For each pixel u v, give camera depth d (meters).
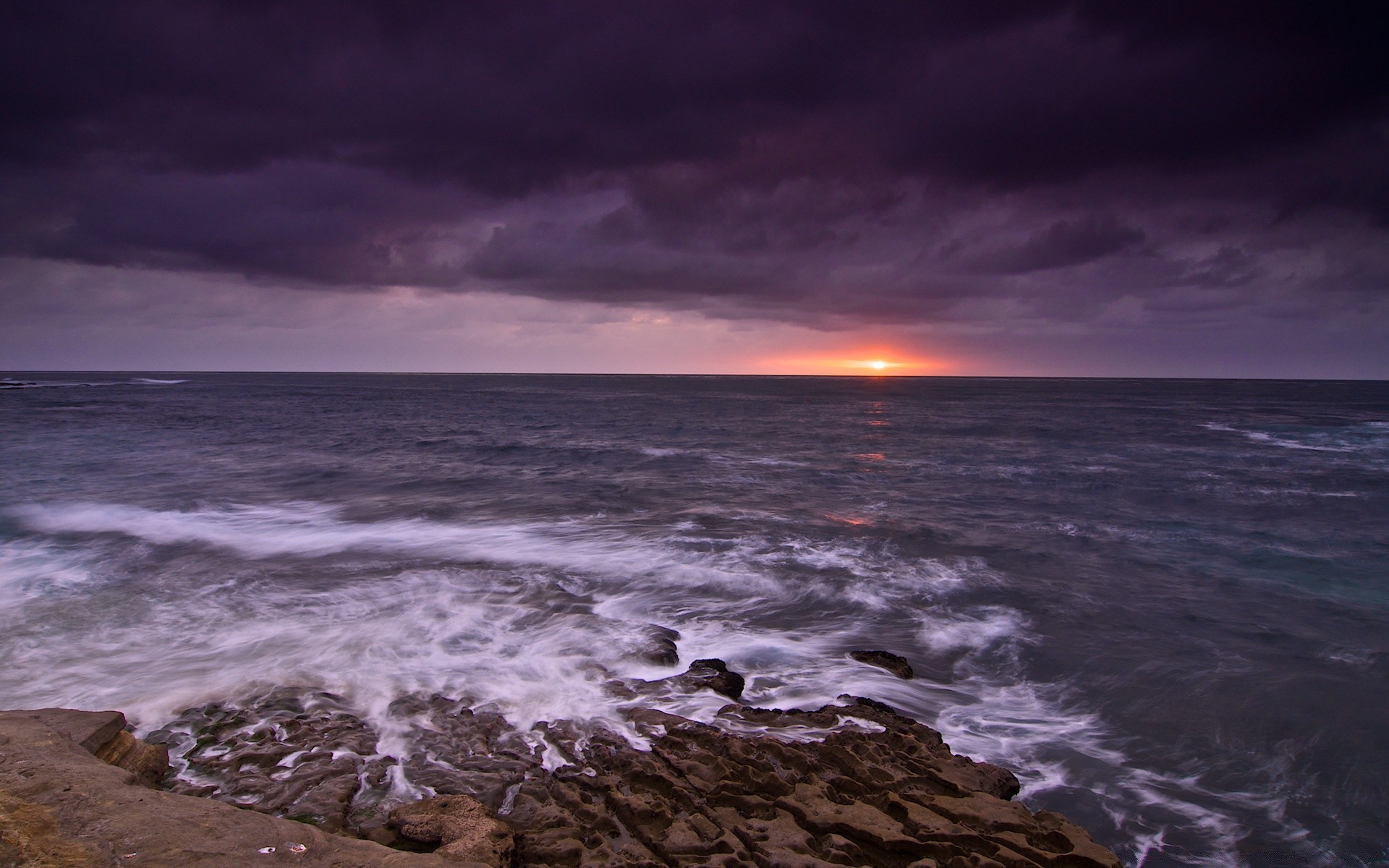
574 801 5.44
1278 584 12.12
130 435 33.56
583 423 45.81
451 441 32.94
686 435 37.72
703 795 5.48
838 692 7.95
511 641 8.97
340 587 11.06
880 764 6.03
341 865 4.19
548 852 4.81
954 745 6.95
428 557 12.87
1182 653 9.26
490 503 17.97
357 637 8.99
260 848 4.24
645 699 7.42
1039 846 5.05
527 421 47.06
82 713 5.81
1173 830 5.77
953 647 9.34
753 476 23.12
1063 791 6.25
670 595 10.98
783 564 12.68
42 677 7.70
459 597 10.64
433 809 5.26
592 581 11.55
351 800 5.49
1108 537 15.15
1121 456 29.00
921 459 28.00
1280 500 19.36
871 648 9.23
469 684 7.70
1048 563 13.16
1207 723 7.47
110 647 8.55
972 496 19.72
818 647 9.22
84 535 14.22
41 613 9.70
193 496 18.42
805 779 5.77
